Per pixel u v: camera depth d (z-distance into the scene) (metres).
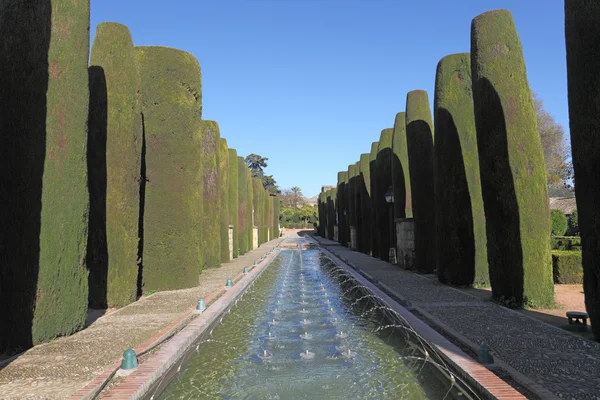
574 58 5.83
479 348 4.84
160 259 11.06
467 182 10.89
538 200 8.04
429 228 13.73
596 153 5.49
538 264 7.92
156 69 11.66
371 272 14.25
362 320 8.48
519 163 8.15
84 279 6.84
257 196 36.12
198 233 11.92
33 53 6.29
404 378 5.11
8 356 5.53
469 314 7.38
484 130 8.69
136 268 9.45
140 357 5.20
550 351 5.14
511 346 5.37
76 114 6.76
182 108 11.80
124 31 9.68
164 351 5.39
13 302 5.75
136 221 9.54
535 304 7.87
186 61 12.05
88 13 7.15
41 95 6.29
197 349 6.36
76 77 6.80
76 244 6.66
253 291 12.44
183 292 10.72
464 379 4.42
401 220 15.41
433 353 5.39
